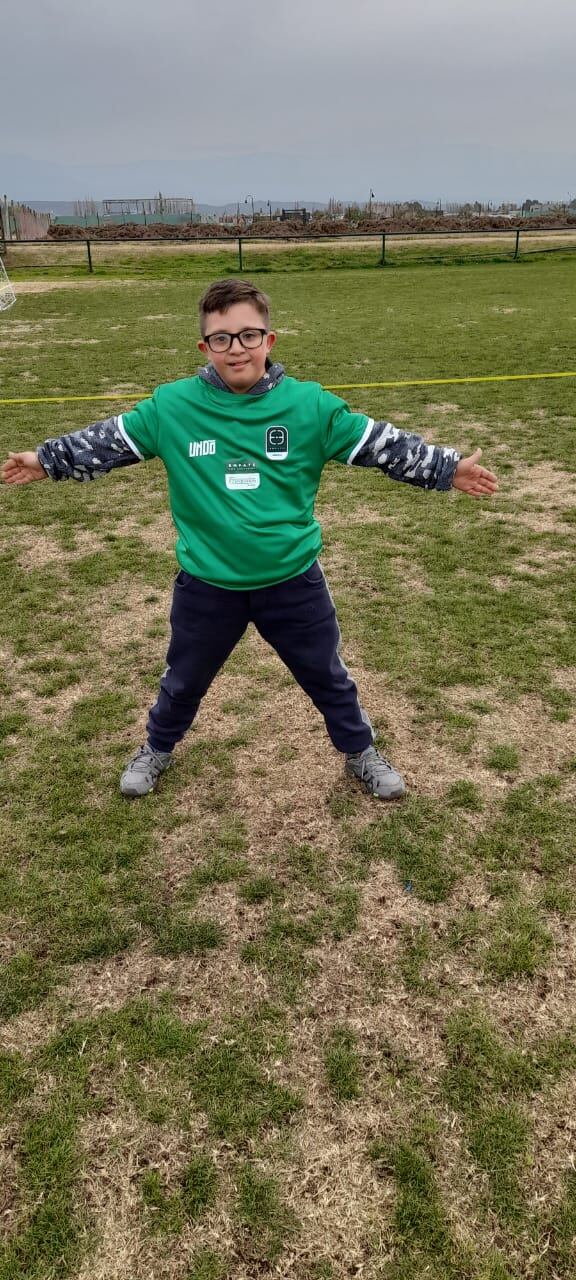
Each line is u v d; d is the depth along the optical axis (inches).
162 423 87.6
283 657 102.2
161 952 89.9
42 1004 84.0
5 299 698.2
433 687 139.3
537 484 245.9
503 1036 80.2
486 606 168.4
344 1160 69.5
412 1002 83.8
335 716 108.0
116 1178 68.5
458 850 103.8
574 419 315.0
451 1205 66.3
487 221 1327.5
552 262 969.5
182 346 481.7
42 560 195.9
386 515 223.9
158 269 935.7
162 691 107.3
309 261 986.7
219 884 99.1
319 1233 64.6
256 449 85.9
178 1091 75.1
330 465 270.1
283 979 86.5
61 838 106.7
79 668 147.0
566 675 142.6
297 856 103.3
